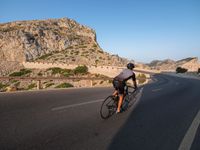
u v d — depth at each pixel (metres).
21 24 199.75
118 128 6.17
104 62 136.00
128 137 5.42
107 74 77.81
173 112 8.48
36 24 199.88
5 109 8.02
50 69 97.06
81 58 143.00
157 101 11.08
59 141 4.97
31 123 6.32
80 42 189.88
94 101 10.66
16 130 5.64
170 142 5.19
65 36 190.25
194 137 5.61
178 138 5.49
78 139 5.15
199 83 27.22
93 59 141.50
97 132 5.73
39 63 104.75
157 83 26.59
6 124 6.14
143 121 7.01
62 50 175.38
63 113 7.77
